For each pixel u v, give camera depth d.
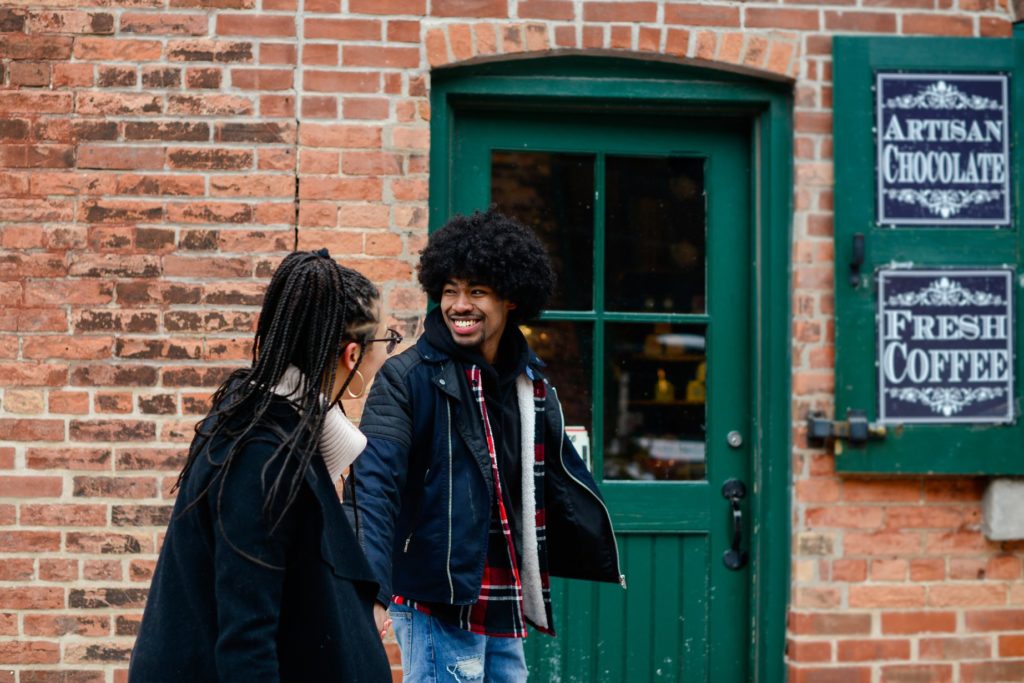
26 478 3.71
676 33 3.90
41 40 3.75
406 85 3.82
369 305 2.20
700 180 4.16
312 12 3.79
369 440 2.60
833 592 3.92
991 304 3.90
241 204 3.77
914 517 3.94
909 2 3.98
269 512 1.96
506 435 2.79
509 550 2.73
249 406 2.08
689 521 4.11
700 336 4.16
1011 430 3.88
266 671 1.90
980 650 3.95
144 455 3.73
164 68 3.77
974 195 3.91
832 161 3.94
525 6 3.85
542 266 2.82
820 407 3.93
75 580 3.71
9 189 3.73
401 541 2.70
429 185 3.93
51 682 3.70
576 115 4.12
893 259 3.88
